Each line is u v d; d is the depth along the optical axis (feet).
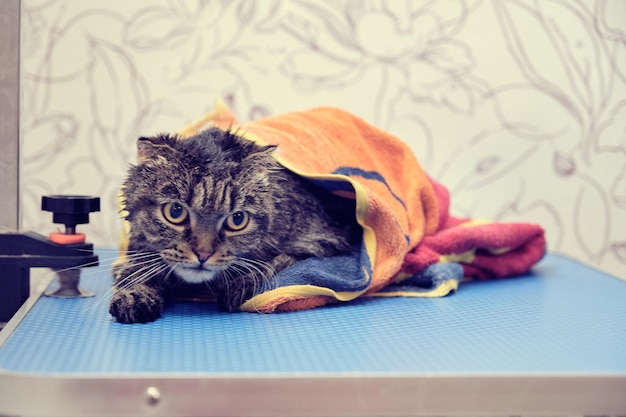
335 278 4.12
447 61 6.33
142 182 4.02
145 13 6.10
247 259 4.18
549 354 3.20
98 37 6.10
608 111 6.45
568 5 6.31
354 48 6.26
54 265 4.07
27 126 6.16
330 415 2.75
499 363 3.02
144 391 2.67
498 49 6.34
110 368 2.82
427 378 2.77
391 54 6.29
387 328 3.67
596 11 6.33
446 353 3.18
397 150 5.23
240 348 3.21
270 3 6.15
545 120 6.44
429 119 6.40
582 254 6.55
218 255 3.96
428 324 3.79
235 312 4.05
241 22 6.16
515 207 6.52
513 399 2.81
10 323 3.63
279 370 2.84
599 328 3.76
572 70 6.40
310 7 6.18
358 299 4.44
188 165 3.93
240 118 6.29
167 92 6.21
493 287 4.97
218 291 4.21
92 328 3.57
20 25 4.00
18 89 3.99
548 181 6.51
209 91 6.23
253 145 4.20
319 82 6.29
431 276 4.64
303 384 2.73
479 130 6.44
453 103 6.39
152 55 6.15
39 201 6.25
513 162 6.49
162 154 4.00
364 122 5.24
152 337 3.40
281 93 6.28
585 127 6.46
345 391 2.75
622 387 2.84
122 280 4.04
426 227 5.08
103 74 6.15
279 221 4.28
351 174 4.68
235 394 2.71
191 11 6.11
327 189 4.53
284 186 4.33
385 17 6.24
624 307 4.32
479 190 6.51
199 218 3.93
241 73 6.23
